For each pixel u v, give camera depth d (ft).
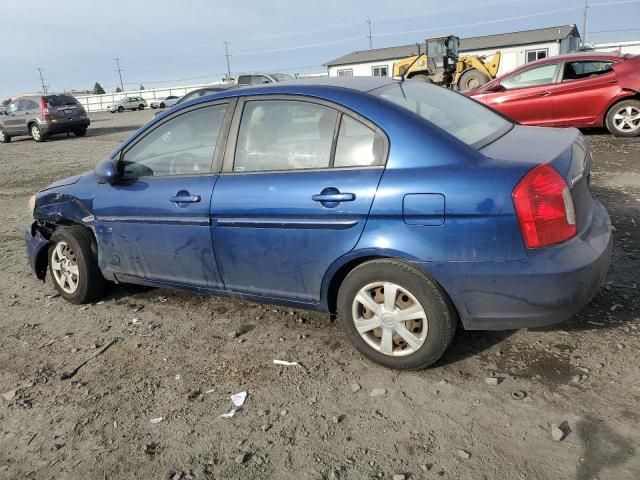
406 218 9.40
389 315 10.00
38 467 8.74
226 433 9.12
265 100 11.32
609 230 10.14
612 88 31.22
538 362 10.12
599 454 7.83
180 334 12.75
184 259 12.41
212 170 11.82
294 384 10.30
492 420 8.76
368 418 9.14
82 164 43.29
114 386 10.84
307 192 10.27
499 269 8.92
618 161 25.96
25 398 10.70
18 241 22.41
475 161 9.25
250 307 13.82
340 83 11.20
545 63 33.22
